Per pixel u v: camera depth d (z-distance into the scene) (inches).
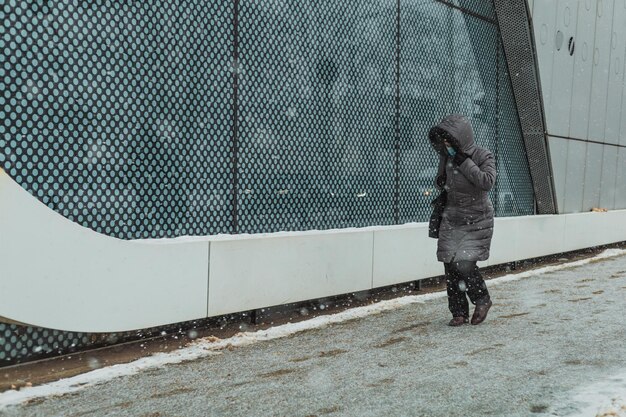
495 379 169.5
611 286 333.7
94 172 202.2
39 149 188.2
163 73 221.8
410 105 345.1
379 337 222.1
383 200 327.0
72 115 195.9
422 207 355.6
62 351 195.2
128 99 211.2
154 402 153.2
